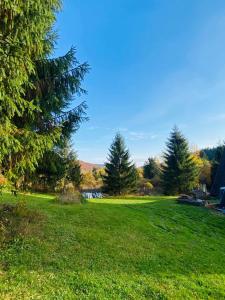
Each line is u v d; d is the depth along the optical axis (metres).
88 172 65.00
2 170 10.15
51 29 12.62
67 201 19.53
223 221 21.50
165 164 55.41
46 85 11.82
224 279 10.66
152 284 9.36
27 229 11.76
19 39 9.25
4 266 8.91
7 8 8.52
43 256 9.96
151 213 20.34
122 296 8.33
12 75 8.80
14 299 7.26
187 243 14.59
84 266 9.82
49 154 13.34
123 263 10.70
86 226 14.28
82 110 13.20
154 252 12.37
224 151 36.84
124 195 47.97
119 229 14.70
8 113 9.10
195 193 42.81
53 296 7.68
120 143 49.47
